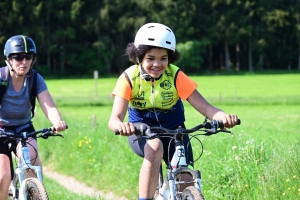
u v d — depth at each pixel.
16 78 7.03
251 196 8.55
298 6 117.69
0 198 6.83
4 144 7.07
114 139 14.40
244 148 9.55
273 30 115.56
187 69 118.25
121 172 12.04
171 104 6.64
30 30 107.81
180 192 5.89
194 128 5.96
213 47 122.50
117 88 6.54
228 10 114.25
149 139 5.94
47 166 15.56
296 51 119.75
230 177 9.22
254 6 116.94
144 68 6.39
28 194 6.75
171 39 6.29
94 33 115.19
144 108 6.62
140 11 111.44
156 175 6.29
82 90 73.81
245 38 116.56
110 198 11.14
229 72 114.75
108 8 110.06
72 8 110.25
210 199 9.05
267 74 107.12
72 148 15.10
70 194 10.83
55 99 53.75
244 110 41.06
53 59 116.94
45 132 6.79
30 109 7.30
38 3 108.62
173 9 111.25
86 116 31.95
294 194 8.02
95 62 114.06
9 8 107.38
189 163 6.47
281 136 14.43
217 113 6.43
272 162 8.84
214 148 10.61
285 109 41.62
